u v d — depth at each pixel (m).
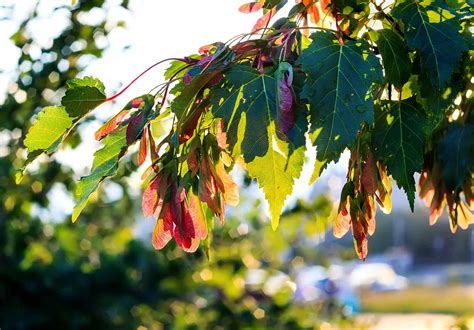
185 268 2.28
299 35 0.68
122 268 2.32
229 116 0.65
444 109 0.68
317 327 2.31
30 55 1.70
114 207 2.23
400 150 0.68
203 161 0.67
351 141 0.63
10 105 1.77
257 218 2.04
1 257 2.26
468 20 0.70
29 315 2.21
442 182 0.76
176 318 2.35
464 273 12.83
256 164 0.65
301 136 0.64
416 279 12.90
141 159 0.68
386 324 6.72
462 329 1.89
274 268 2.34
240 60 0.68
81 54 1.67
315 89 0.64
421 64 0.66
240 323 2.27
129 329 2.32
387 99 0.70
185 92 0.65
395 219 14.87
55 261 2.28
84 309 2.29
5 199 1.98
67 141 1.61
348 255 2.56
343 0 0.71
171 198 0.66
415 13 0.68
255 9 0.79
